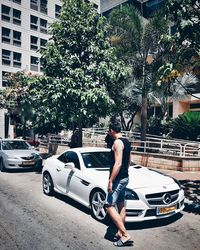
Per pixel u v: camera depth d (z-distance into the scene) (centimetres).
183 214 595
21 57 3653
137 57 1517
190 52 691
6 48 3500
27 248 429
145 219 491
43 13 3897
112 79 1111
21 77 2002
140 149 1515
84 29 1091
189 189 802
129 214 489
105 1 3039
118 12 1471
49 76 1094
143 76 1514
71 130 2203
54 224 531
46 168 755
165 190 514
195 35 664
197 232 498
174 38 688
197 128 1608
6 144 1220
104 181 545
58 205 656
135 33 1456
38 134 2469
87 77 1066
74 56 1121
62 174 680
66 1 1121
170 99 1814
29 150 1200
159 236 477
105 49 1146
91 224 530
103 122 2569
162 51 1409
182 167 1099
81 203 598
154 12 1471
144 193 494
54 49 1068
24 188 838
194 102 2203
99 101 1068
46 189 764
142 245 441
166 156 1151
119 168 413
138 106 1962
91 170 604
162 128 1880
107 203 436
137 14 1484
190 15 655
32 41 3784
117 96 1252
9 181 945
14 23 3578
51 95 1050
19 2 3622
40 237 471
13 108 2128
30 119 2014
